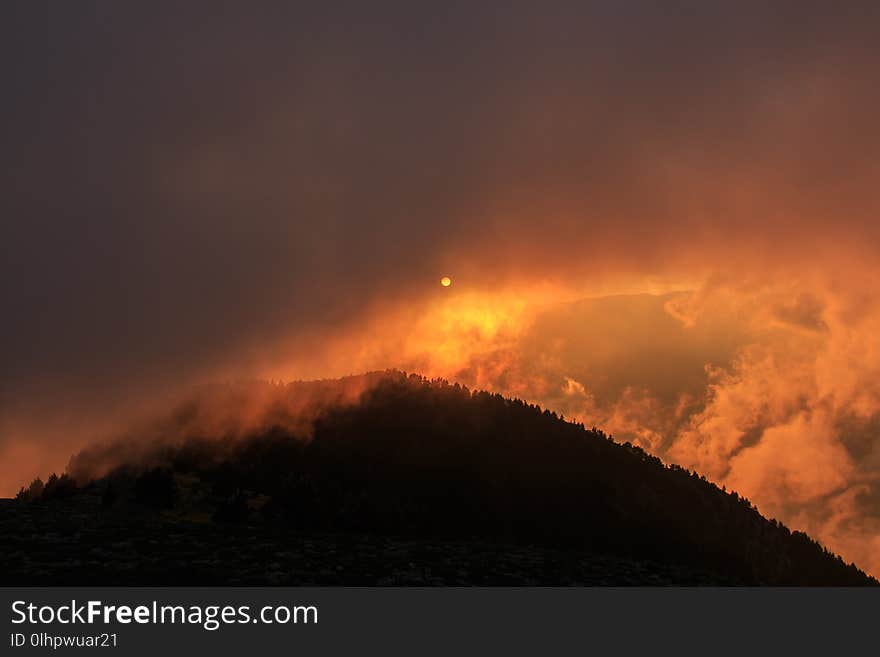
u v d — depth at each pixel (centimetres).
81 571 6450
